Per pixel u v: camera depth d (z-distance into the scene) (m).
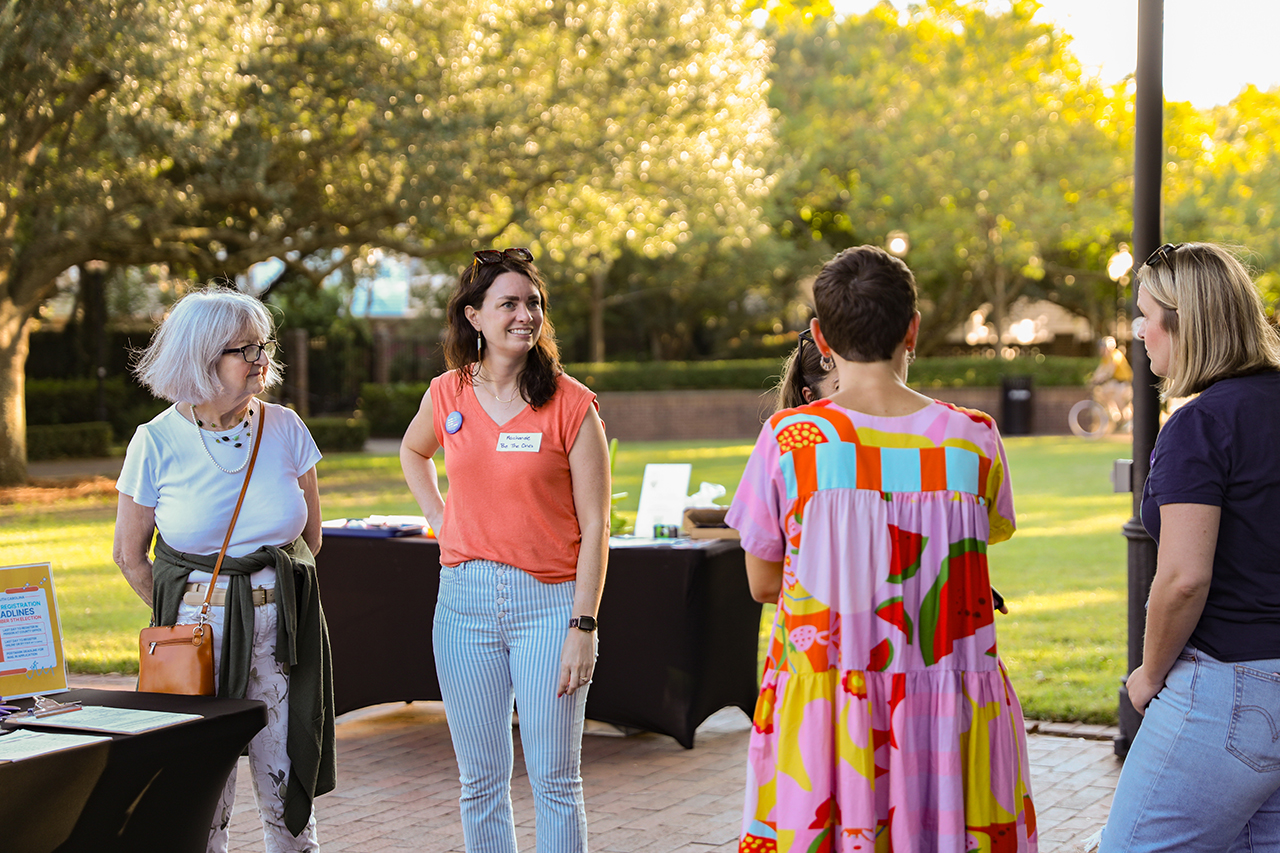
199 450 2.89
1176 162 29.73
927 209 28.78
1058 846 3.80
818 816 2.05
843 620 2.09
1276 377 2.19
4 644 2.60
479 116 14.69
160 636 2.78
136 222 14.84
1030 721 5.34
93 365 25.44
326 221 16.97
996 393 28.88
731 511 2.22
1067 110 28.06
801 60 30.88
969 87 27.92
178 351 2.81
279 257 18.03
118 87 12.80
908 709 2.08
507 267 2.85
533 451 2.85
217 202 16.59
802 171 29.22
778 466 2.16
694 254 29.19
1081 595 8.23
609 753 4.97
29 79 12.46
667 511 5.30
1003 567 9.35
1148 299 2.32
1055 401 28.56
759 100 17.67
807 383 2.98
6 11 11.61
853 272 2.16
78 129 14.23
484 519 2.87
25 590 2.65
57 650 2.67
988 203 27.62
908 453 2.13
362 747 5.11
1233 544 2.13
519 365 2.91
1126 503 13.30
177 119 13.38
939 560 2.10
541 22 15.48
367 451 23.61
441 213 15.80
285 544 2.95
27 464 19.91
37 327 25.31
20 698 2.59
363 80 14.30
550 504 2.88
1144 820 2.23
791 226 31.81
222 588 2.86
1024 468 17.77
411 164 14.77
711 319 35.16
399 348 31.72
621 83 15.47
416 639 4.97
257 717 2.58
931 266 29.69
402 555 4.98
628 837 3.95
